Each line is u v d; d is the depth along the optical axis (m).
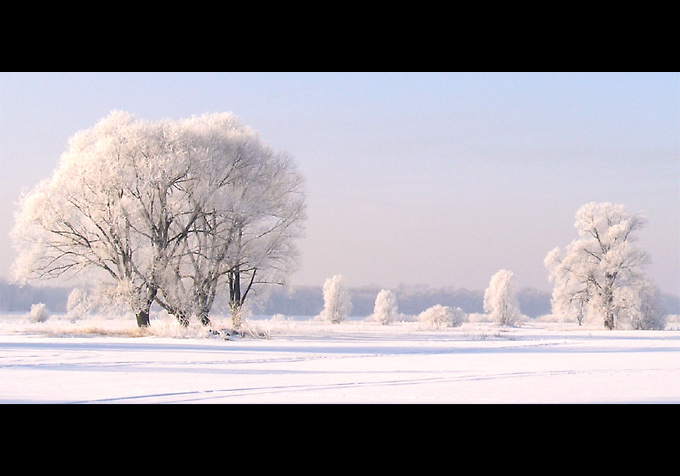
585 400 13.39
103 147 43.94
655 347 34.69
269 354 27.11
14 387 14.92
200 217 44.59
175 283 42.97
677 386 15.74
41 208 44.00
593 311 70.19
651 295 69.94
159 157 43.88
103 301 44.28
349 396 13.93
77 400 13.05
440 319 74.38
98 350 28.08
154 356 24.97
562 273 72.31
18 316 96.81
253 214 44.53
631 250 70.25
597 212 72.75
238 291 47.34
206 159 44.06
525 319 109.69
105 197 43.78
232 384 15.79
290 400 13.32
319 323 83.75
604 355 27.61
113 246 44.12
